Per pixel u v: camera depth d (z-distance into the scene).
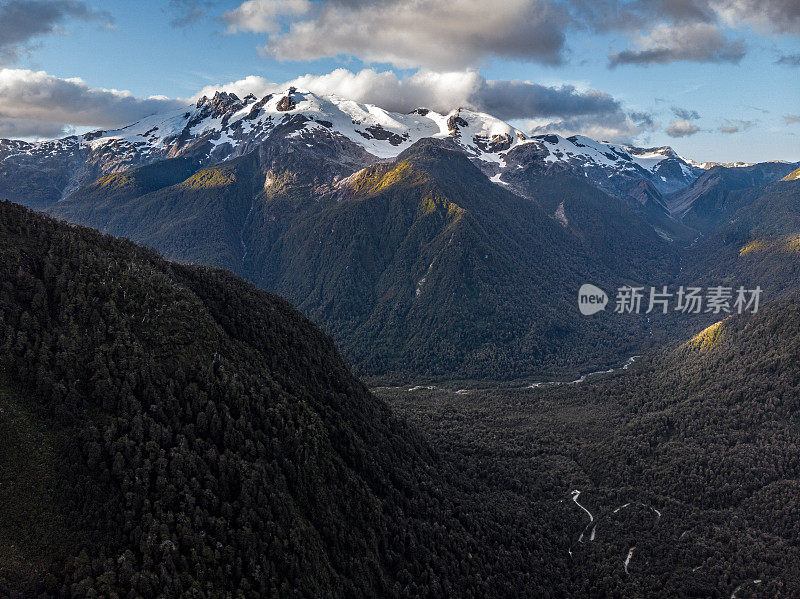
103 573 76.50
